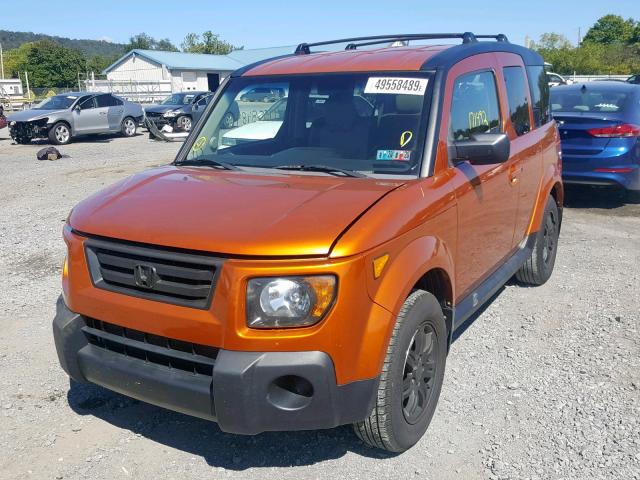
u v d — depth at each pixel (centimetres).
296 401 303
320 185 362
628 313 554
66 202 1073
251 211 325
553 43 6259
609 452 354
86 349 347
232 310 294
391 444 339
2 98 4412
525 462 348
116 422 392
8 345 498
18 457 356
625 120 910
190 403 309
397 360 325
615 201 1027
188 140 470
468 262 425
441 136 395
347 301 297
